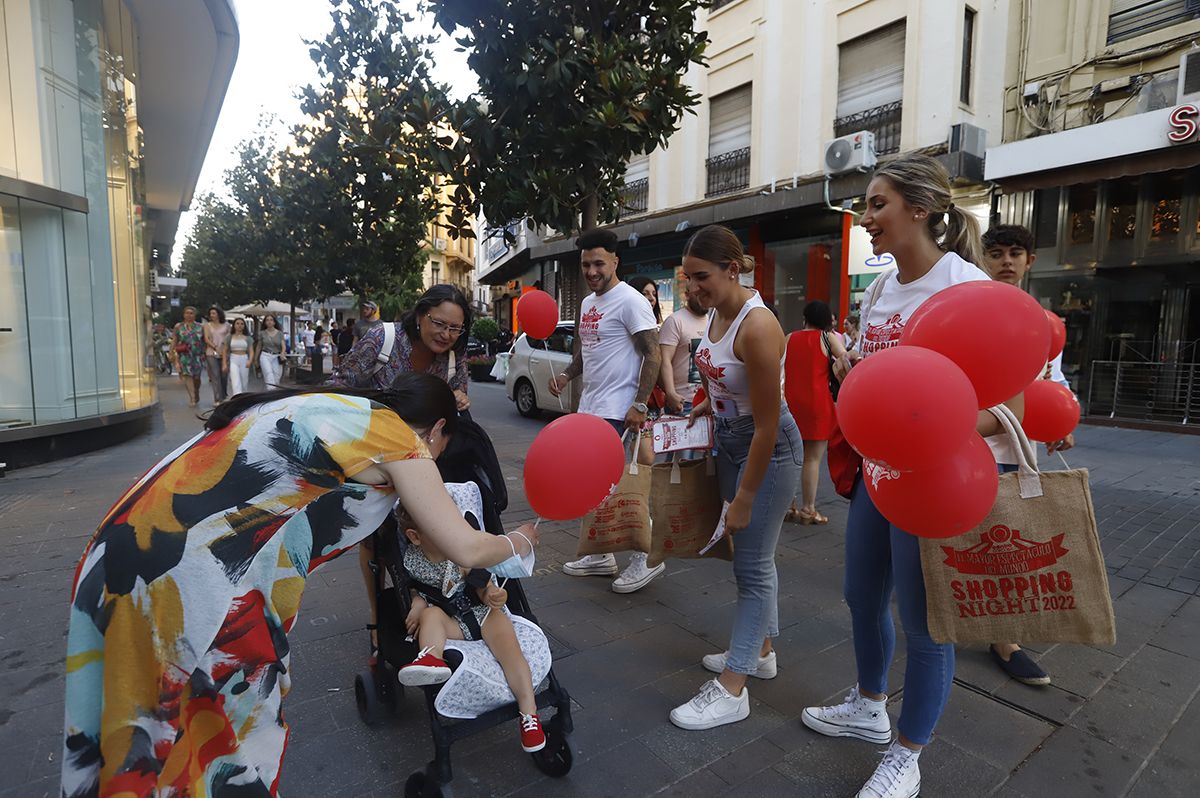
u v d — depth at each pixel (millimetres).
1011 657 2748
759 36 12539
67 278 7355
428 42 6500
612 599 3541
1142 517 4996
